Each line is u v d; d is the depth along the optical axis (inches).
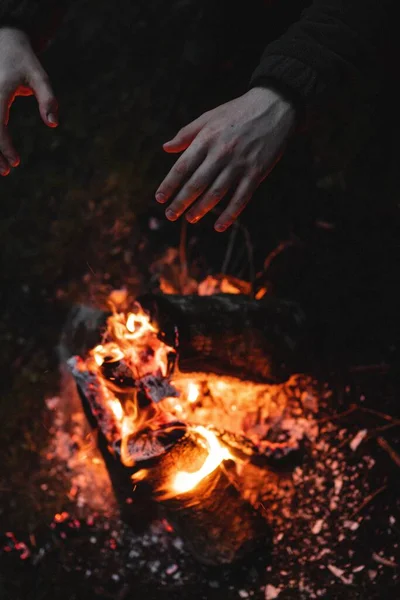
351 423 63.0
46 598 57.9
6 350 71.3
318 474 60.7
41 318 73.1
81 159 80.5
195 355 55.2
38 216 77.8
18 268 75.7
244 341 56.5
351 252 70.6
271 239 72.9
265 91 43.1
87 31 89.7
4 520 62.3
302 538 57.9
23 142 82.0
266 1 63.9
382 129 71.5
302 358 60.2
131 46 87.7
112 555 59.6
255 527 56.4
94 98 84.6
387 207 71.3
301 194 73.7
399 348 66.1
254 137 42.3
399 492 59.2
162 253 74.5
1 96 47.8
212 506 53.4
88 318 58.5
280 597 55.6
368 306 68.2
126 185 77.0
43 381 68.7
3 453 65.6
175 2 88.8
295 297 69.7
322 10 44.3
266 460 58.4
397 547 56.7
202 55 76.0
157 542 59.7
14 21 51.3
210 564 57.0
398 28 44.9
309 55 42.9
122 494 59.2
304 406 63.8
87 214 76.7
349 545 57.3
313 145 72.4
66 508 62.4
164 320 53.1
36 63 48.9
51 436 66.1
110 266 74.3
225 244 74.2
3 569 59.6
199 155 42.1
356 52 43.4
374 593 54.8
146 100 81.9
